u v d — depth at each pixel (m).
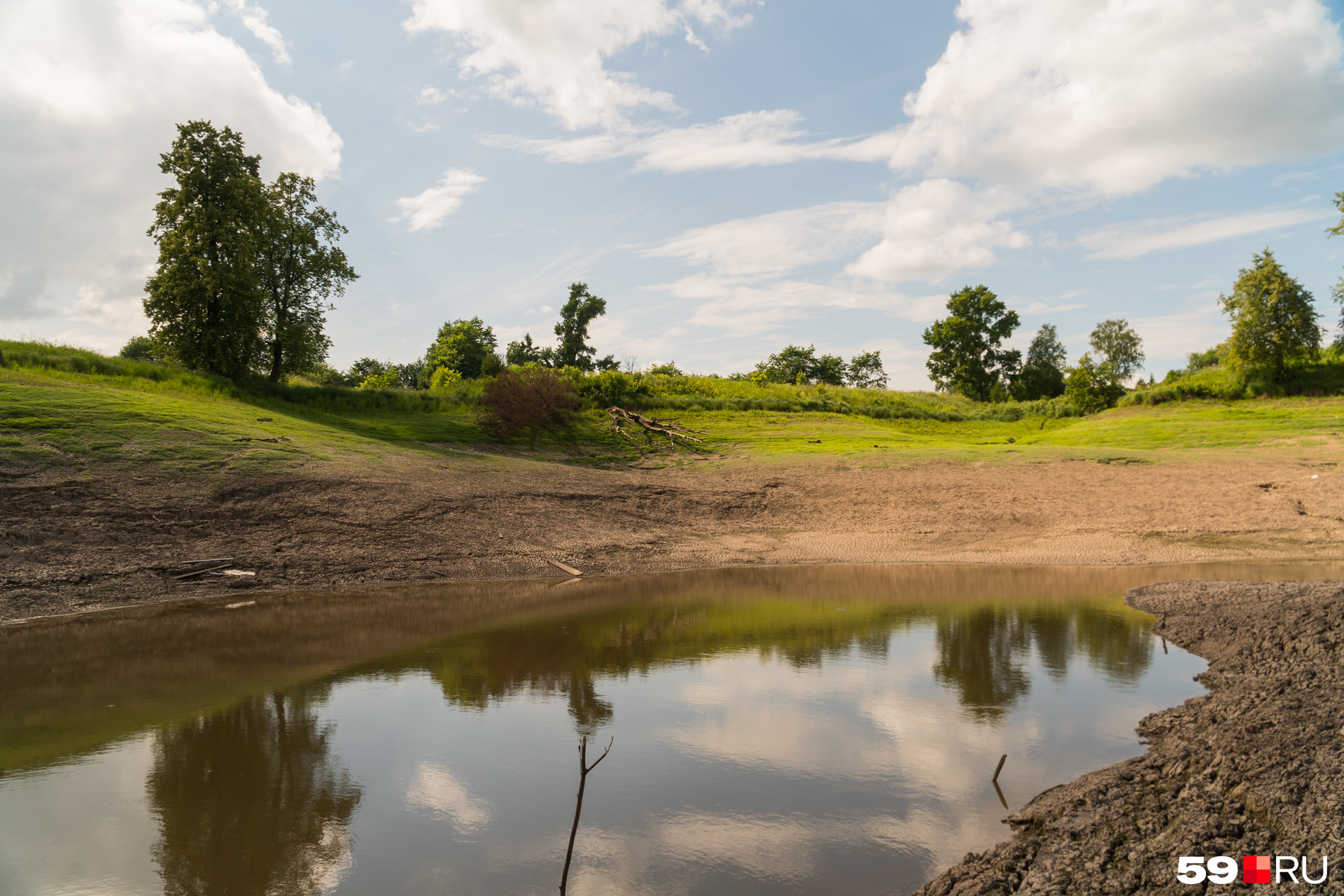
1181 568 19.48
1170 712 8.67
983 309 80.19
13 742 8.12
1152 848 5.28
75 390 26.30
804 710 9.06
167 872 5.53
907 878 5.41
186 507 19.41
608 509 25.91
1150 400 53.53
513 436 38.88
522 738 8.23
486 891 5.27
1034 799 6.62
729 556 22.61
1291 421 40.97
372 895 5.23
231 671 10.83
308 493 21.61
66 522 17.45
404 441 34.31
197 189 33.62
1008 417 57.25
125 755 7.77
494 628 13.59
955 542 23.75
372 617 14.56
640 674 10.64
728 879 5.40
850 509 27.55
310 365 40.59
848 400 58.19
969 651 11.74
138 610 15.04
